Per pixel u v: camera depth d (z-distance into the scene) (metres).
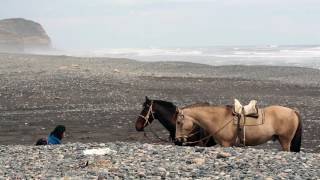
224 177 10.98
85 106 31.73
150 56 125.62
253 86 43.50
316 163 12.50
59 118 27.83
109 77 47.22
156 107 16.81
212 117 14.98
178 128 15.41
